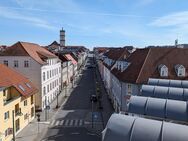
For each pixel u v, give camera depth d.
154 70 40.34
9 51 47.38
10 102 32.88
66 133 35.97
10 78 36.88
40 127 38.59
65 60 79.62
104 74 81.44
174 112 21.94
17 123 35.75
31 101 42.25
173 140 13.88
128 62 44.78
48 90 53.94
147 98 24.00
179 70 39.97
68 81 85.56
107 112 47.62
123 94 40.62
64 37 152.00
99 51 161.38
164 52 42.78
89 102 56.19
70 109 49.91
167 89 28.53
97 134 35.62
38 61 47.44
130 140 14.88
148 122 15.55
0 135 29.59
